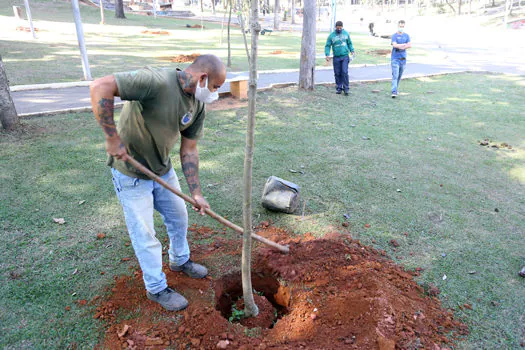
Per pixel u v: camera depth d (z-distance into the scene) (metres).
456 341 2.71
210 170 5.21
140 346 2.57
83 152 5.48
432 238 3.93
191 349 2.57
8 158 5.16
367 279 3.12
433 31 35.81
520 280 3.37
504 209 4.57
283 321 2.88
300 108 8.29
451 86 11.20
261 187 4.80
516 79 12.34
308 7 9.07
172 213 2.93
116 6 29.67
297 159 5.71
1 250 3.41
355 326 2.70
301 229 3.98
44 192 4.41
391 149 6.30
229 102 8.44
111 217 4.03
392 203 4.59
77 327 2.69
